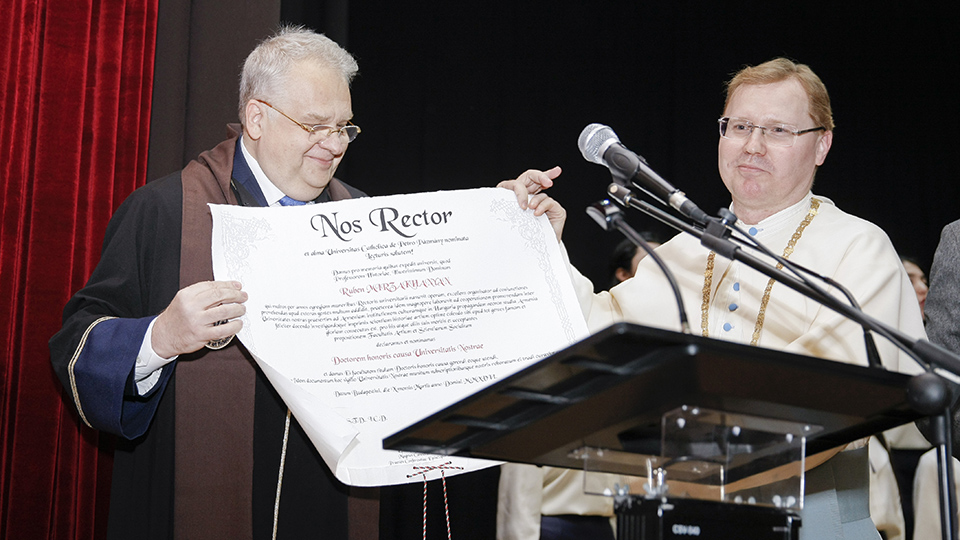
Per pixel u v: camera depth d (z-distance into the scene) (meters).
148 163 3.55
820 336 2.00
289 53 2.43
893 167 5.65
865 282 2.08
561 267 2.19
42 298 3.21
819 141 2.31
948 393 1.21
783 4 5.64
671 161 5.34
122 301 2.29
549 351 2.10
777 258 1.56
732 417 1.29
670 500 1.25
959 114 5.70
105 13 3.52
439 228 2.21
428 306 2.14
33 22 3.38
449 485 4.43
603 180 5.15
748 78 2.30
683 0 5.52
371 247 2.19
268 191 2.44
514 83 5.14
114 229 2.39
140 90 3.52
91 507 3.19
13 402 3.16
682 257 2.45
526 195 2.23
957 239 2.44
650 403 1.24
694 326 2.30
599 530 2.91
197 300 1.98
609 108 5.28
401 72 4.97
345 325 2.12
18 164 3.27
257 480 2.30
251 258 2.17
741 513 1.25
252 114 2.41
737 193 2.30
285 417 2.34
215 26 3.74
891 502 3.31
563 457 1.51
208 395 2.25
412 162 4.88
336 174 4.74
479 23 5.14
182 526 2.19
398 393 2.07
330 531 2.32
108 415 2.09
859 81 5.70
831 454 1.74
